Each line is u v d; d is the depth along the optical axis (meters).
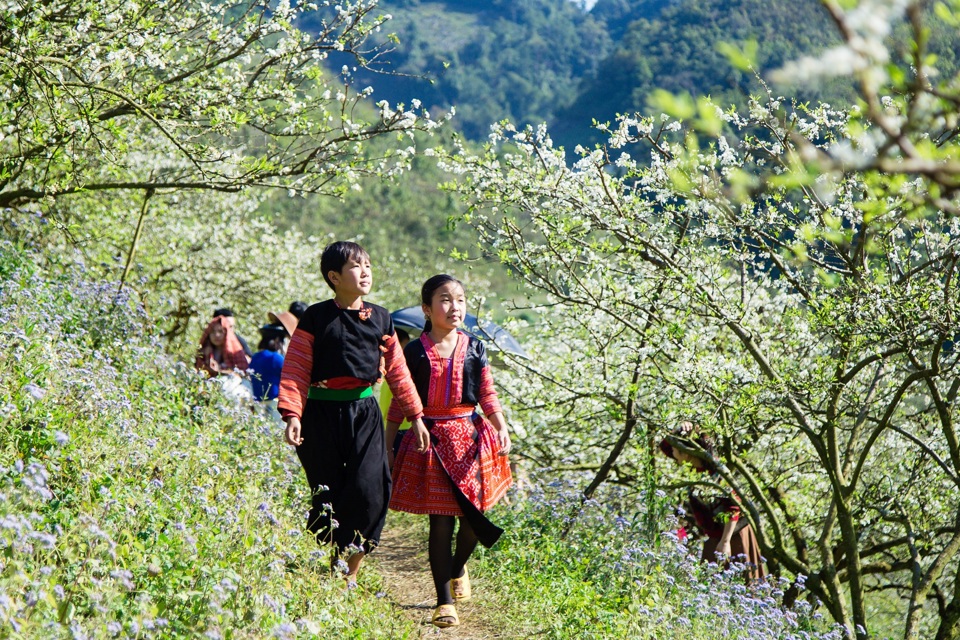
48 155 9.76
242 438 8.88
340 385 6.33
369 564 7.99
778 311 11.91
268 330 12.55
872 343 8.84
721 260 10.02
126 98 8.91
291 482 7.73
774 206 9.32
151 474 6.16
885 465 12.92
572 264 10.30
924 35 1.67
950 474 9.30
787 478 12.66
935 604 14.89
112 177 14.83
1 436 5.47
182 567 4.67
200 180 11.16
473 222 10.41
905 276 9.17
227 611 4.21
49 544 3.88
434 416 6.66
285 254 27.28
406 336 10.38
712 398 9.73
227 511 5.47
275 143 10.66
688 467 11.04
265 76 10.55
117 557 4.42
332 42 10.29
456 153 10.36
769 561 11.27
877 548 12.91
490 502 6.62
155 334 10.69
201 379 9.65
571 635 6.21
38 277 9.54
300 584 5.32
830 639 7.74
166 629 4.10
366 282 6.38
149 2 9.57
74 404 6.53
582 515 9.34
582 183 10.15
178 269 23.89
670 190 9.27
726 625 6.74
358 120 10.44
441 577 6.46
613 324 11.95
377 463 6.37
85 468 5.51
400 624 6.05
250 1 10.34
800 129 9.10
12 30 8.25
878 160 1.62
